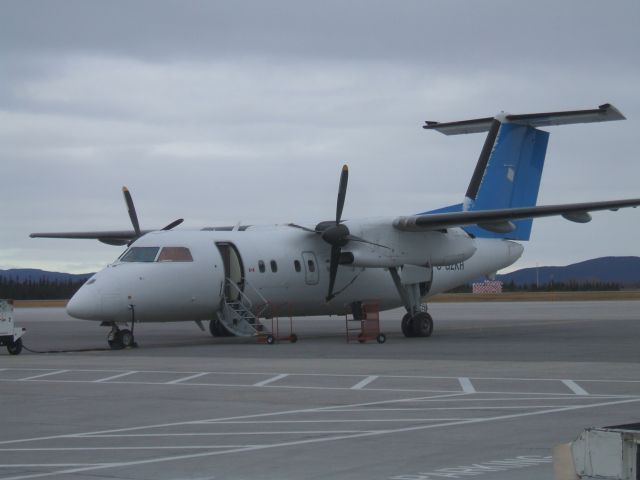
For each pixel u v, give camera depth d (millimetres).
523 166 51188
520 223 52969
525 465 14141
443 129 51406
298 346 40312
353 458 14906
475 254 50625
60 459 15125
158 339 47156
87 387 24938
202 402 21750
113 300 38594
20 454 15578
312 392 23328
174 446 16172
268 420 18938
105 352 37875
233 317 42812
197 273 41125
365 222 44781
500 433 16938
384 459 14789
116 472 14070
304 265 45250
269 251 44188
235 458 15062
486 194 49469
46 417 19688
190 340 46062
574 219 44062
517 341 41875
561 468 8992
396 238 45156
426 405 20750
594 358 32312
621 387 23500
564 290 171000
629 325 55656
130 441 16750
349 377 26547
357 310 47688
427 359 32469
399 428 17656
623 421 18078
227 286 43125
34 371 29391
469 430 17328
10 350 36719
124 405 21391
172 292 40344
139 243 41250
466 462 14438
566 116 48156
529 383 24562
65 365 31438
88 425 18609
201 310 42031
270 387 24469
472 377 26172
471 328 53750
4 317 36344
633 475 8602
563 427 17484
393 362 31344
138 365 31156
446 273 49188
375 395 22594
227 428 18016
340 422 18531
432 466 14180
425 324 46281
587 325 55938
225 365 30766
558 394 22266
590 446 8820
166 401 21984
